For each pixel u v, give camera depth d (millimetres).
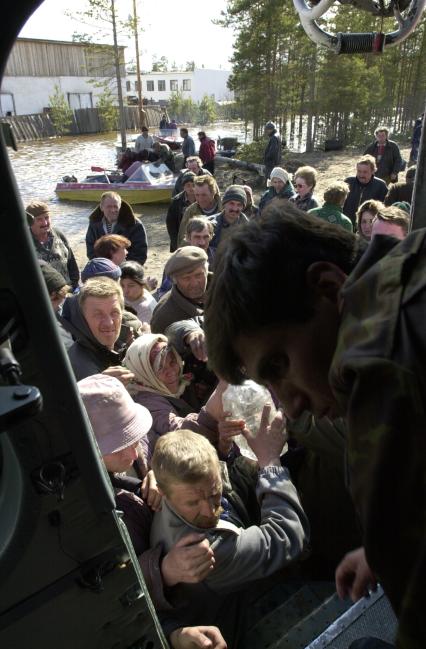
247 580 1571
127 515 1650
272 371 767
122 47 25062
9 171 604
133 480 1780
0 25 534
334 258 748
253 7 21516
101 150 29422
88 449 768
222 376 823
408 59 23188
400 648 555
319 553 1936
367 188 5980
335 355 649
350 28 14758
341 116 23172
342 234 780
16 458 728
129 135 37781
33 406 591
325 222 795
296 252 730
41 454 737
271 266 716
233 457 2023
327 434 1645
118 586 882
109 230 5852
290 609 1770
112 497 823
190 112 48562
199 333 2406
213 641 1463
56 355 701
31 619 809
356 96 22297
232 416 1956
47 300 677
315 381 748
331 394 758
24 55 39094
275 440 1820
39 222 4781
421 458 536
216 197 5656
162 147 16406
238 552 1547
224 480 1838
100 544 835
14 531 750
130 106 40781
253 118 23641
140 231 5895
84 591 845
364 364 575
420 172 1517
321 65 22453
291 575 1976
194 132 38281
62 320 2654
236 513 1819
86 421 761
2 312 651
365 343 601
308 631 1597
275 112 23359
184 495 1483
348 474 615
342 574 1266
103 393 1716
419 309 586
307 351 730
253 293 710
